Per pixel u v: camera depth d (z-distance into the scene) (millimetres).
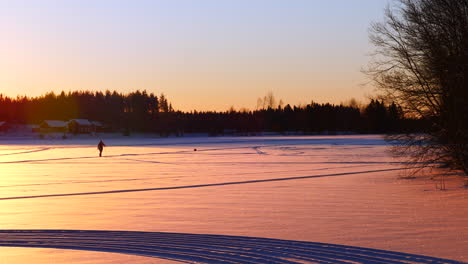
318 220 14133
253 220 14328
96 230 13078
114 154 56188
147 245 11180
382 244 10969
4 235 12484
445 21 23484
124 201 18859
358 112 172000
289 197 19188
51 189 23453
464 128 23375
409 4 24984
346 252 10273
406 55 24453
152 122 176000
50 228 13422
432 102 24422
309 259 9711
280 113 188250
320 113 174250
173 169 34750
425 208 15969
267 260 9680
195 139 119438
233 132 180750
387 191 20516
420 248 10523
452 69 22688
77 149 70188
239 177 28062
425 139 24844
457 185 21891
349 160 41125
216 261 9656
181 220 14500
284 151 57750
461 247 10555
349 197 18859
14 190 23141
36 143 97688
